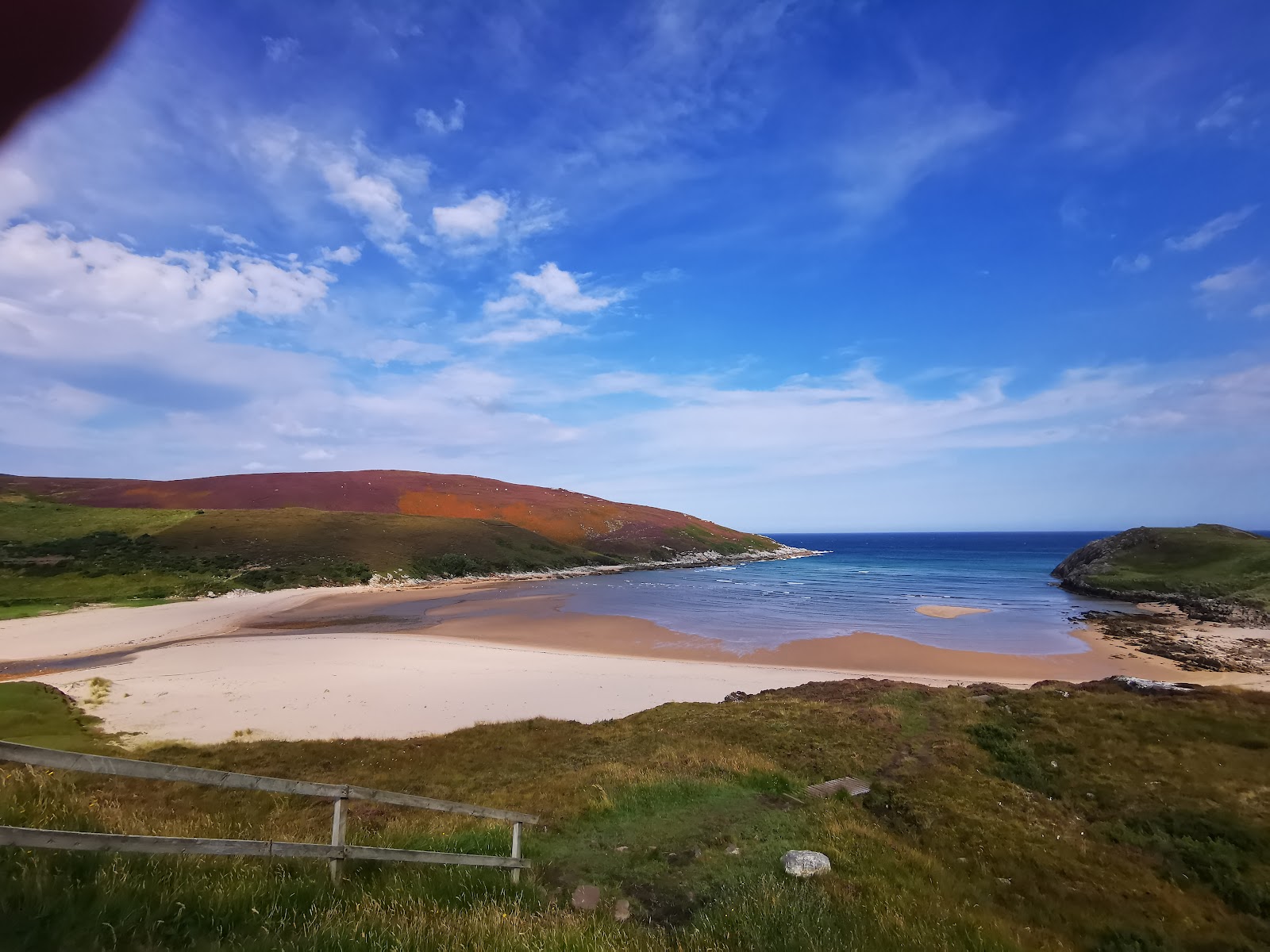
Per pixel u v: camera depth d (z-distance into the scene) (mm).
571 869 9164
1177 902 10703
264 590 71375
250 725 25312
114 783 17781
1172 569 73000
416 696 30406
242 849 5168
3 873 4371
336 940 4770
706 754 17422
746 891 8133
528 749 22344
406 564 92250
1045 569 116500
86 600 59125
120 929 4230
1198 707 20312
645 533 149750
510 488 164000
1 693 26062
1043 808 14555
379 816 15547
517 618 58625
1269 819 13383
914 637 48219
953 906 8812
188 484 126438
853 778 16000
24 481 111812
